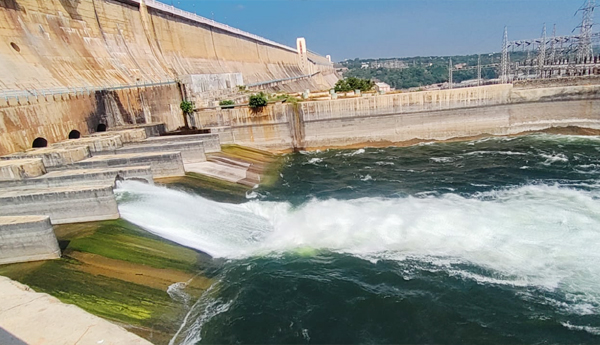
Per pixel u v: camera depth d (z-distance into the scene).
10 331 9.37
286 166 46.06
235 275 20.30
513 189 32.16
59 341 8.95
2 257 17.72
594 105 52.44
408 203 29.67
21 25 38.69
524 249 21.38
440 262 20.78
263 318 17.03
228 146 49.75
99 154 33.72
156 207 25.42
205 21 83.94
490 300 17.69
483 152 47.25
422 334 16.05
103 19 53.00
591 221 24.27
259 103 52.47
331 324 16.73
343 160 47.81
